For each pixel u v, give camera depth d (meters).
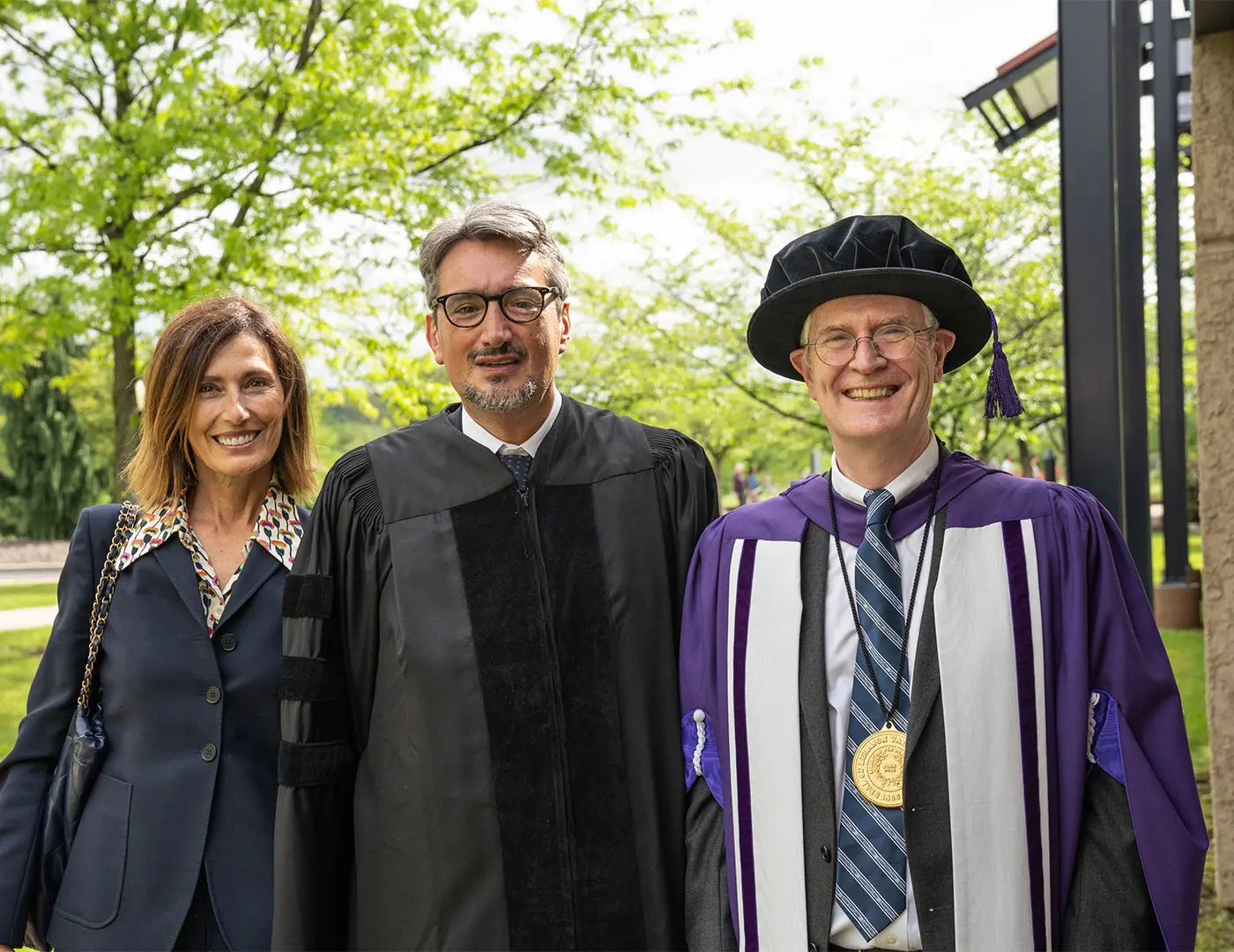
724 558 2.19
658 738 2.23
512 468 2.36
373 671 2.29
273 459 2.40
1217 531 3.33
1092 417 2.59
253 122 6.44
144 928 2.07
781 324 2.12
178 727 2.15
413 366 7.54
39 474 25.64
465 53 7.44
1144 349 4.98
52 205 6.35
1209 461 3.30
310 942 2.11
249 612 2.25
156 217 6.73
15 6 6.62
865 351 1.96
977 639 1.91
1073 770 1.88
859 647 1.98
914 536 2.04
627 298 9.09
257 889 2.13
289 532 2.34
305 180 6.82
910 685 1.93
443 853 2.14
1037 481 2.06
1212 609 3.38
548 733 2.18
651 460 2.42
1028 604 1.93
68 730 2.25
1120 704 1.91
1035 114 7.54
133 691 2.16
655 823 2.19
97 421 20.19
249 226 6.73
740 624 2.09
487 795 2.15
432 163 7.64
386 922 2.17
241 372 2.23
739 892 2.00
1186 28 6.54
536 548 2.29
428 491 2.31
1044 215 8.55
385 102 7.35
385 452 2.38
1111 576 1.97
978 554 1.97
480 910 2.13
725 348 9.20
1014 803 1.85
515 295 2.19
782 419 9.72
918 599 1.99
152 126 6.27
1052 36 6.74
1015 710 1.88
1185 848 1.84
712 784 2.13
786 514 2.16
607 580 2.28
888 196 8.98
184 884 2.09
